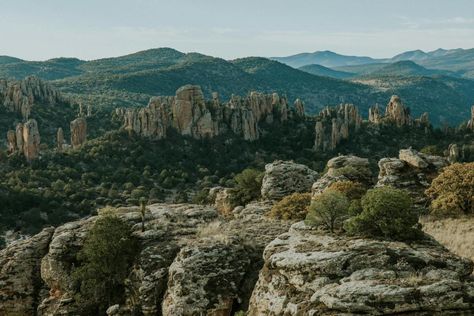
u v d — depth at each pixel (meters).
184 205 43.06
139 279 31.16
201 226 37.03
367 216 25.72
